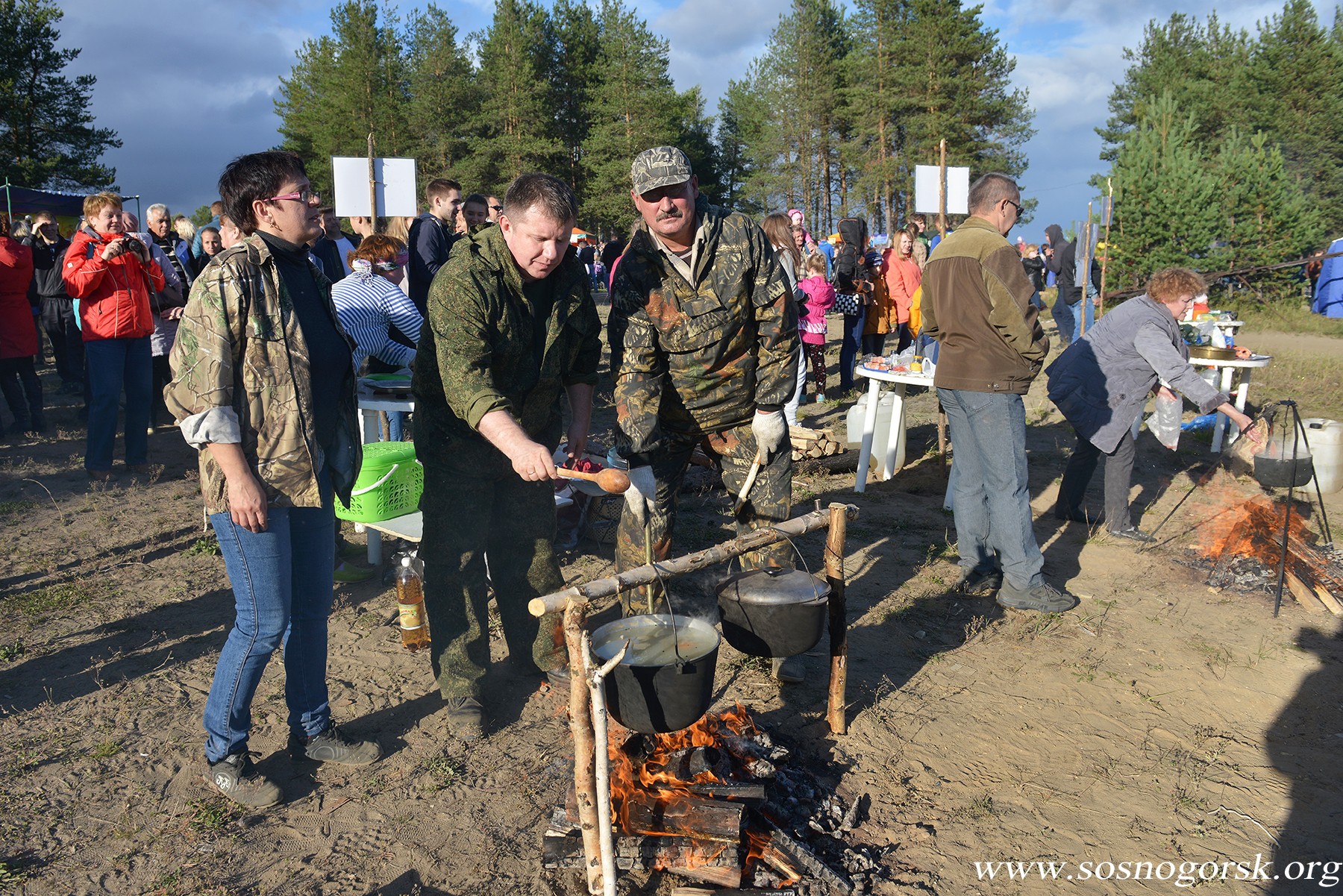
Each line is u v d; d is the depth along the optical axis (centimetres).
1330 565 497
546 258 294
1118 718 351
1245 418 505
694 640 251
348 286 523
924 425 885
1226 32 3881
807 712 349
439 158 5403
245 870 261
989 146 4541
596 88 5259
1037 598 448
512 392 326
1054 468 736
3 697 359
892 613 447
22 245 827
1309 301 1809
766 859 255
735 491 378
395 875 259
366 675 382
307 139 6059
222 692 287
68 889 251
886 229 4734
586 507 538
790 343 350
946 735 337
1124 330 530
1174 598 469
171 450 790
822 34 5475
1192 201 1814
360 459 309
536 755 322
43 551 527
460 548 331
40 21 3925
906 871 262
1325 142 2761
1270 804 297
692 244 331
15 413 853
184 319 255
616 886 241
